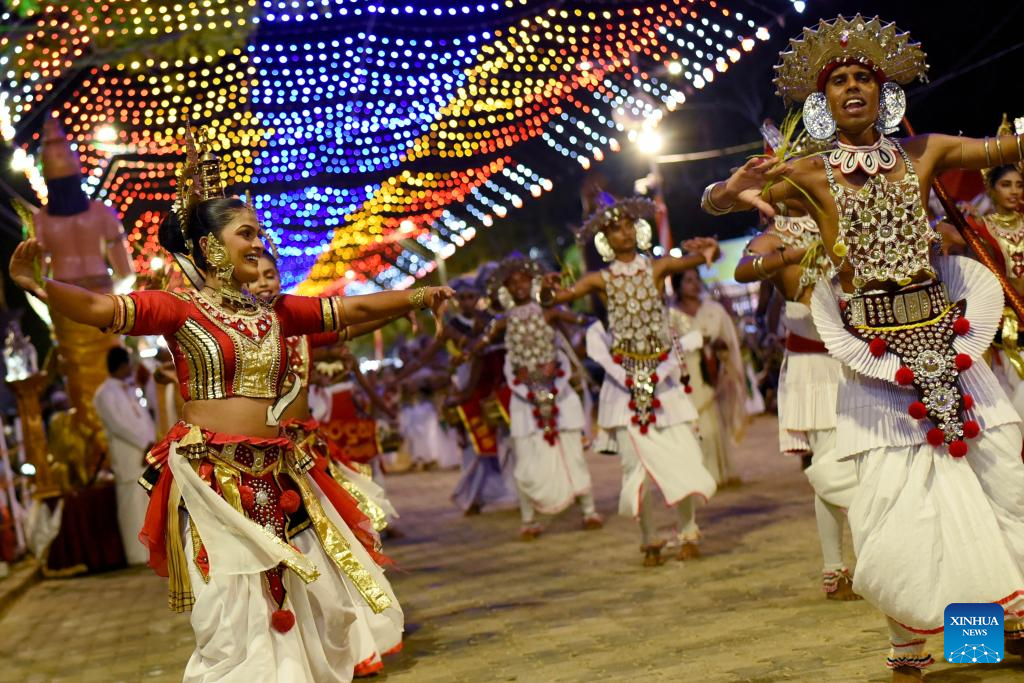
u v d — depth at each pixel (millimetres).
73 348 10789
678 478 7309
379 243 13672
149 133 11617
